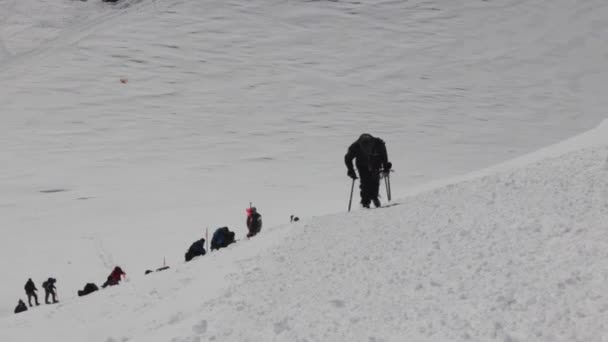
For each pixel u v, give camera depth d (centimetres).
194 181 5366
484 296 441
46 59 8931
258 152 6288
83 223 4259
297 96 8188
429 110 7688
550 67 9194
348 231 833
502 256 529
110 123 7219
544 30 10469
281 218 3794
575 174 865
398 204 1012
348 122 7306
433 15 10919
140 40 9594
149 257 3334
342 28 10369
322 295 563
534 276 455
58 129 7006
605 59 9381
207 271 873
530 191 801
